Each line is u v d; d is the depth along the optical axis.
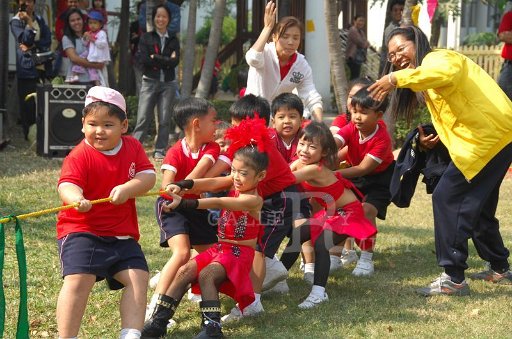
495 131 6.46
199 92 15.24
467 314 6.34
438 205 6.73
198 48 25.22
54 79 14.31
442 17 21.09
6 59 14.77
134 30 16.91
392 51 6.81
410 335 5.82
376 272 7.63
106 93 5.38
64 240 5.34
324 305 6.54
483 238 7.21
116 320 6.14
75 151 5.40
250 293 5.86
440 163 7.09
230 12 29.77
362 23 20.55
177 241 6.14
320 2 18.31
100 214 5.36
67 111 13.34
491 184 6.64
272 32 8.91
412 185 7.28
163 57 13.33
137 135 13.60
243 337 5.79
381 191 7.73
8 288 6.71
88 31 14.23
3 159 13.00
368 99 7.26
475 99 6.46
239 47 22.34
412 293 6.91
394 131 14.30
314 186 6.80
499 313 6.36
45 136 13.30
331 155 6.79
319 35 18.41
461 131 6.53
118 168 5.41
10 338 5.73
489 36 29.41
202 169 6.23
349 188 7.14
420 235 9.08
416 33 6.73
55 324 6.02
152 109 13.59
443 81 6.25
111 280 5.53
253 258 6.04
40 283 6.87
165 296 5.73
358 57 20.42
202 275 5.75
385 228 9.41
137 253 5.44
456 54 6.49
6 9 14.86
